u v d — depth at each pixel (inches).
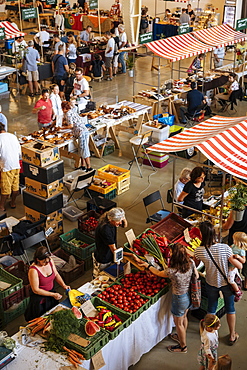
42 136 412.2
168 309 249.1
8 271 283.3
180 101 539.8
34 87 625.9
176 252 229.8
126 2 751.1
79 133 405.7
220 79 555.2
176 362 241.9
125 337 222.2
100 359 204.7
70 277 293.9
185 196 311.1
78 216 358.9
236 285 237.1
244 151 290.4
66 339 205.3
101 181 386.9
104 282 253.8
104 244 257.9
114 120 450.9
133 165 448.8
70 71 581.3
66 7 967.0
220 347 250.7
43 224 320.5
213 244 239.3
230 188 322.0
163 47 512.1
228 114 568.1
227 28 596.4
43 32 727.7
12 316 265.1
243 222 280.2
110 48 660.7
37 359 199.8
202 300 261.4
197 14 902.4
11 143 347.9
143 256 266.8
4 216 336.2
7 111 561.9
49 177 309.1
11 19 954.7
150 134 426.9
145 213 371.6
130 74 679.7
